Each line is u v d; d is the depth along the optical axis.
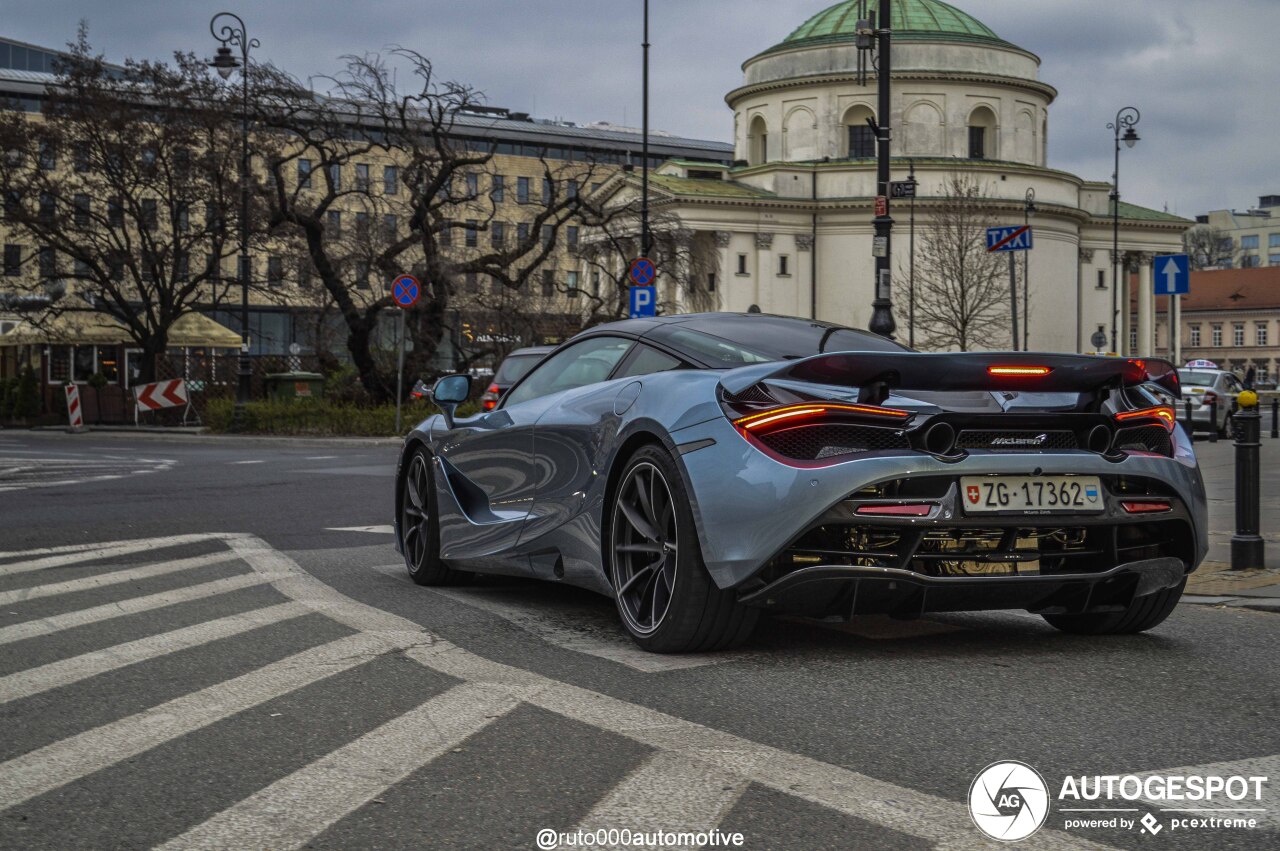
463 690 4.34
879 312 19.89
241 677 4.61
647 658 4.90
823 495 4.39
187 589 6.83
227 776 3.41
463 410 29.59
